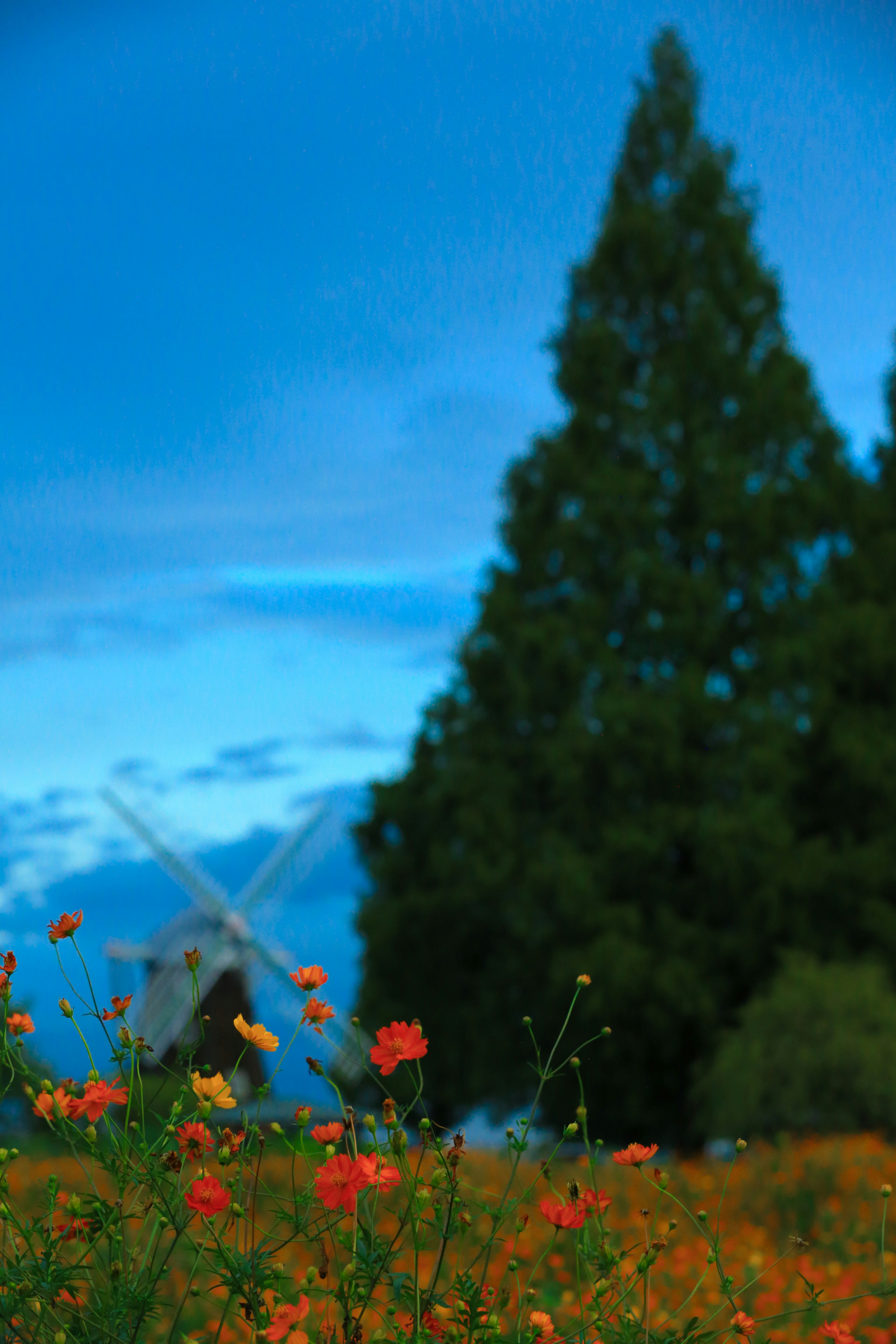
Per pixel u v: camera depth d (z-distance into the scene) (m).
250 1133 1.87
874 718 16.67
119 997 1.91
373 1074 1.92
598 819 15.98
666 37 21.17
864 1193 6.50
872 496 19.03
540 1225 4.12
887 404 22.62
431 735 18.27
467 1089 16.12
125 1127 1.86
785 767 15.52
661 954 14.99
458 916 16.34
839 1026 11.31
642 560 16.72
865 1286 4.40
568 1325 2.12
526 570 18.25
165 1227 1.82
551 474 18.56
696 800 15.77
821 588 17.16
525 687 16.77
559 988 14.98
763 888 14.87
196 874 17.83
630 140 21.14
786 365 18.86
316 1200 1.87
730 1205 6.61
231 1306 1.84
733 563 17.17
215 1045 15.34
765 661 16.55
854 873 15.56
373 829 17.86
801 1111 11.00
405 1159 1.82
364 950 16.94
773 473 18.31
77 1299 1.80
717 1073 12.17
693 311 19.45
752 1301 4.19
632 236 19.77
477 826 16.20
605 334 19.08
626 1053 15.14
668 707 15.74
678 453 18.30
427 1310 1.83
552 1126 15.48
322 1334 1.83
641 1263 1.96
